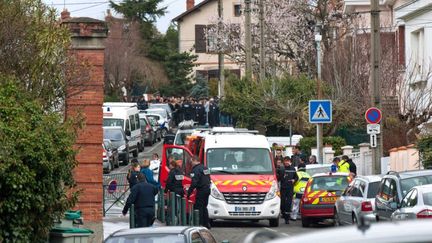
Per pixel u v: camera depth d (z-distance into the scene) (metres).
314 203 44.75
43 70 30.06
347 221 39.84
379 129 47.16
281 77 78.44
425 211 28.86
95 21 36.62
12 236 22.03
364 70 72.19
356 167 58.25
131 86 130.38
